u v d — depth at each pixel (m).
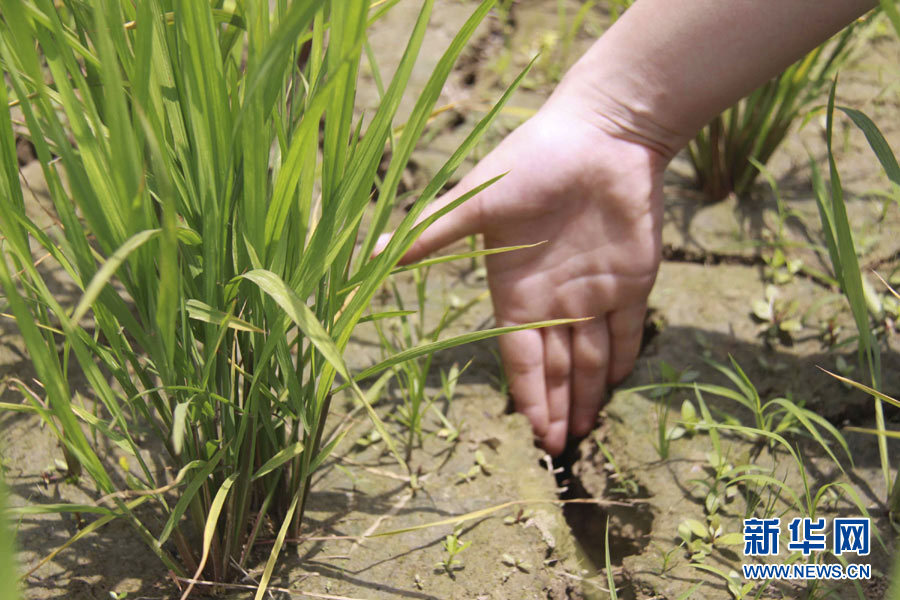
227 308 0.57
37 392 0.68
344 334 0.57
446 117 0.87
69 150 0.52
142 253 0.53
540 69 0.92
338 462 0.68
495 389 0.72
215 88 0.54
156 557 0.62
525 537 0.65
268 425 0.59
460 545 0.64
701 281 0.77
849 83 0.89
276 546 0.59
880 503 0.65
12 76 0.53
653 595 0.63
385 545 0.64
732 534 0.63
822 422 0.64
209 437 0.58
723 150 0.81
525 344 0.70
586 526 0.69
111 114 0.50
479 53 0.94
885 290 0.75
